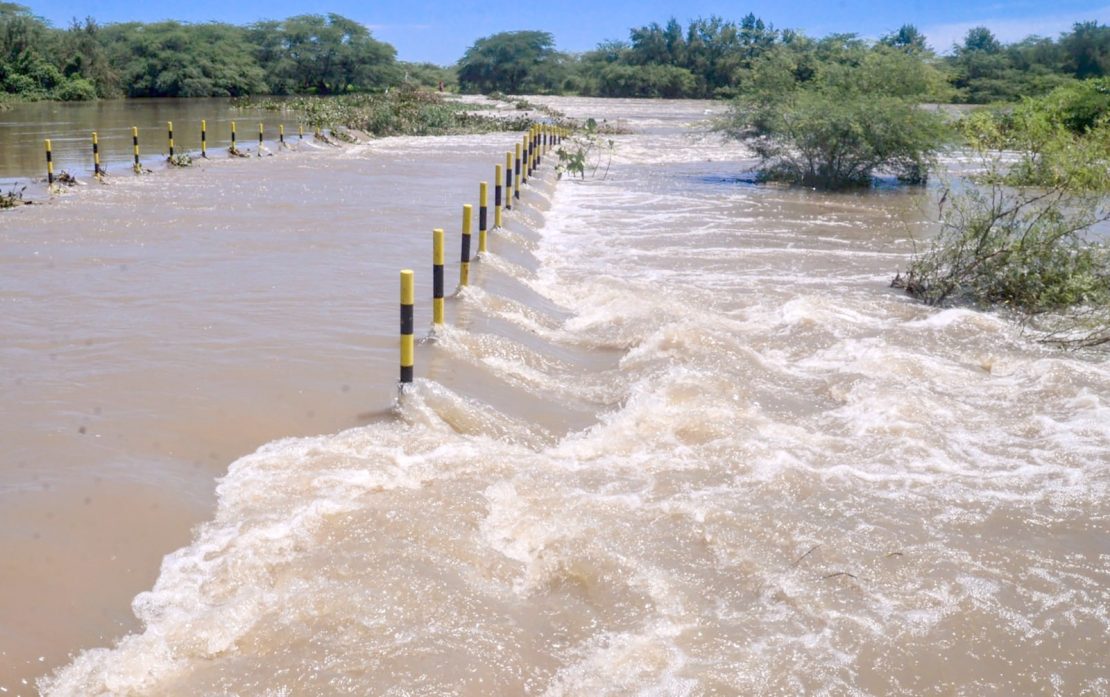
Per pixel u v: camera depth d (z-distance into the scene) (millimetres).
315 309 10875
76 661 4723
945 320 11688
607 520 6324
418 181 23969
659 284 13508
